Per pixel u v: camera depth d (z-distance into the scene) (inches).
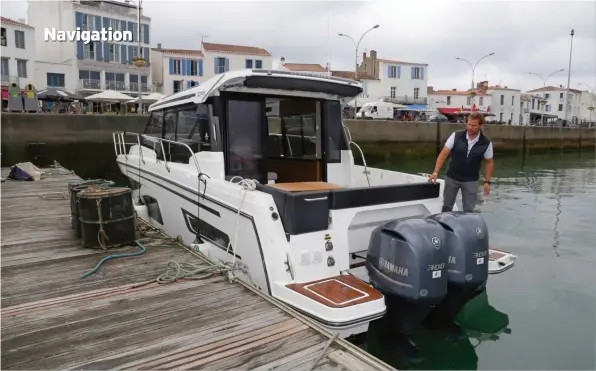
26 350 107.0
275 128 231.6
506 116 2380.7
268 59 1796.3
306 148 217.2
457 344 138.9
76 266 169.2
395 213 166.7
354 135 810.8
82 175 554.9
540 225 327.9
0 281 153.2
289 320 121.6
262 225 142.8
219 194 168.2
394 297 132.8
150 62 1649.9
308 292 130.0
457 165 196.1
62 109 1081.4
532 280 202.7
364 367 98.9
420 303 129.1
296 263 138.7
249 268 150.6
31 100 943.0
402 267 129.0
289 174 226.2
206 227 183.2
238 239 156.1
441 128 919.7
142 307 130.9
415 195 165.0
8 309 129.9
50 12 1518.2
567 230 311.6
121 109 1311.5
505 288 191.5
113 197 188.7
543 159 1112.8
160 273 161.0
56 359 103.0
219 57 1711.4
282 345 108.6
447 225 144.5
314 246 142.1
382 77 1972.2
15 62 1334.9
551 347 138.1
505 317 160.6
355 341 135.0
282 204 142.4
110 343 110.1
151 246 193.9
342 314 119.2
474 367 126.6
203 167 186.1
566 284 197.2
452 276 142.7
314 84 187.5
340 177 214.1
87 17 1499.8
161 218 232.8
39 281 153.6
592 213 374.0
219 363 100.6
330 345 108.4
